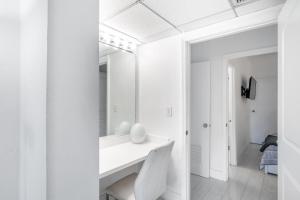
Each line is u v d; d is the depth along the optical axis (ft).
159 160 4.43
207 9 4.58
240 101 12.20
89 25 2.10
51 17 1.77
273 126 16.11
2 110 2.35
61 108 1.84
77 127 1.97
